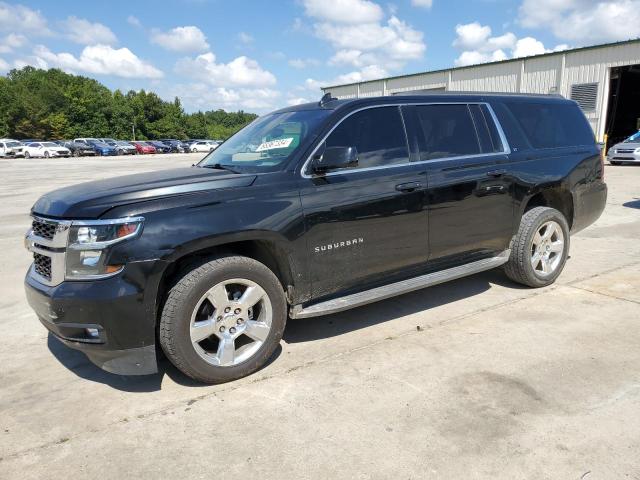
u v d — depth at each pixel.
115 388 3.36
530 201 5.18
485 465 2.46
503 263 4.81
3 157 44.03
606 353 3.61
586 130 5.54
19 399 3.25
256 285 3.39
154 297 3.03
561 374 3.33
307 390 3.23
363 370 3.48
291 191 3.48
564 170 5.07
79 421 2.97
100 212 2.97
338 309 3.72
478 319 4.32
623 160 19.73
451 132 4.42
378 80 35.62
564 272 5.59
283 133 3.92
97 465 2.57
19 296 5.37
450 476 2.39
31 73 107.94
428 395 3.12
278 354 3.78
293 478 2.42
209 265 3.19
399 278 4.19
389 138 4.04
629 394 3.06
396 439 2.69
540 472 2.41
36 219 3.26
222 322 3.29
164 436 2.79
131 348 3.04
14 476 2.50
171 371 3.58
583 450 2.55
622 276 5.37
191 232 3.08
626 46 21.97
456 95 4.61
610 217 8.86
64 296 2.95
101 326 2.96
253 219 3.28
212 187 3.28
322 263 3.65
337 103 3.99
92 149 49.16
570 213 5.39
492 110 4.75
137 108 89.75
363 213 3.77
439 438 2.69
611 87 26.67
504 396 3.08
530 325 4.15
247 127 4.64
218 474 2.47
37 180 20.08
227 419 2.94
